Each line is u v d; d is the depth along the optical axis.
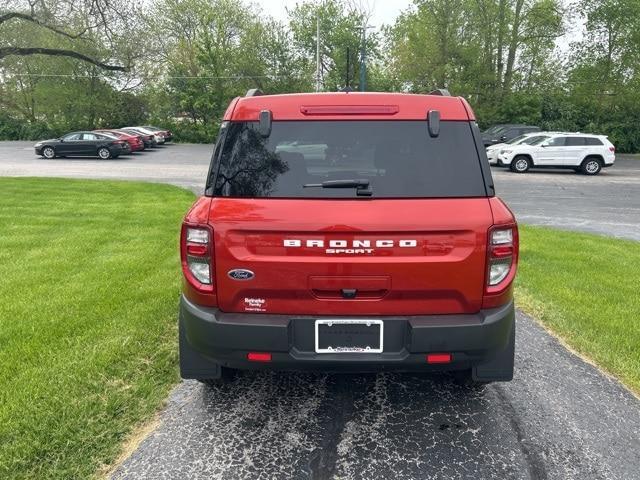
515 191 17.48
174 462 2.84
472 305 2.83
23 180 17.17
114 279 6.00
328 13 52.12
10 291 5.51
